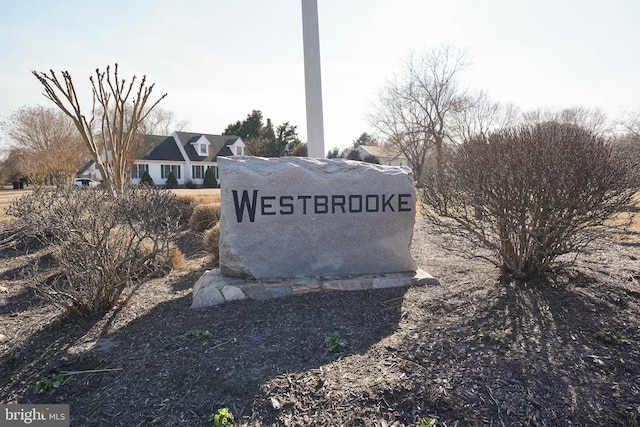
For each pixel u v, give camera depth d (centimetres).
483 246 511
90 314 439
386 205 544
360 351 341
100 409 280
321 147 729
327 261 526
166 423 264
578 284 476
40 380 316
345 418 260
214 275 521
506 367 306
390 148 3475
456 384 288
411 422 258
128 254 455
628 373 299
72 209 448
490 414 261
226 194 499
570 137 442
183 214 1212
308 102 724
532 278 491
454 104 3059
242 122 5400
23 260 787
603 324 373
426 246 800
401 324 396
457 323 387
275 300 467
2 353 363
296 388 288
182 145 4150
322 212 522
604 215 429
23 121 2691
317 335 372
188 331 388
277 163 519
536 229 443
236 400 279
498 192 445
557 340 346
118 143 1153
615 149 485
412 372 304
